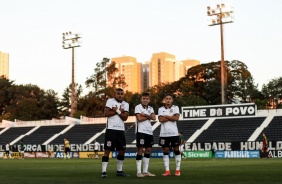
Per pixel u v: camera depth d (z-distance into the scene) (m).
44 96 111.81
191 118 56.19
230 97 94.38
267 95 97.38
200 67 95.69
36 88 113.12
